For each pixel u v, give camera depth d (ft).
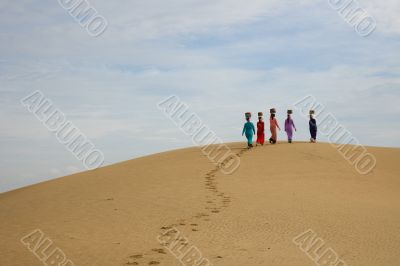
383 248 38.22
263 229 43.93
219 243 39.47
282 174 74.54
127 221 48.01
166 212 51.60
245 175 74.28
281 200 57.47
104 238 41.68
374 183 71.05
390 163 84.53
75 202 60.39
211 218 48.42
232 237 41.27
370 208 54.85
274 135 103.91
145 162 94.48
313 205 55.06
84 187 72.64
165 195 61.31
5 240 42.19
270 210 51.90
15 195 75.15
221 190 63.72
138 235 42.45
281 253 36.68
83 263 34.78
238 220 47.39
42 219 51.13
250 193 61.62
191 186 67.00
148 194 62.49
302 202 56.54
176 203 56.24
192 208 53.26
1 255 37.50
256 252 36.91
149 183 71.10
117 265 34.14
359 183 70.44
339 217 49.16
